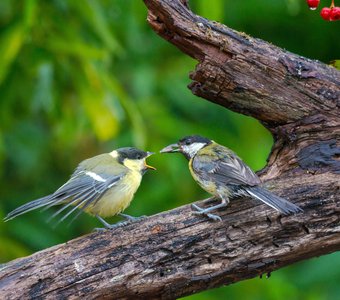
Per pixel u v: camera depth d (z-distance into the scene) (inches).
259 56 363.9
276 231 352.2
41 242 556.7
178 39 358.9
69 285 340.8
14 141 576.1
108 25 540.7
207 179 372.2
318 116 371.6
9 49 492.7
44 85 522.6
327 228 354.6
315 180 362.9
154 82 579.5
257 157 558.3
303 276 551.8
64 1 514.0
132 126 546.3
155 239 348.8
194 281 349.1
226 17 606.9
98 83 519.5
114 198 401.1
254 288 536.4
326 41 619.5
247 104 373.4
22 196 581.6
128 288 344.2
